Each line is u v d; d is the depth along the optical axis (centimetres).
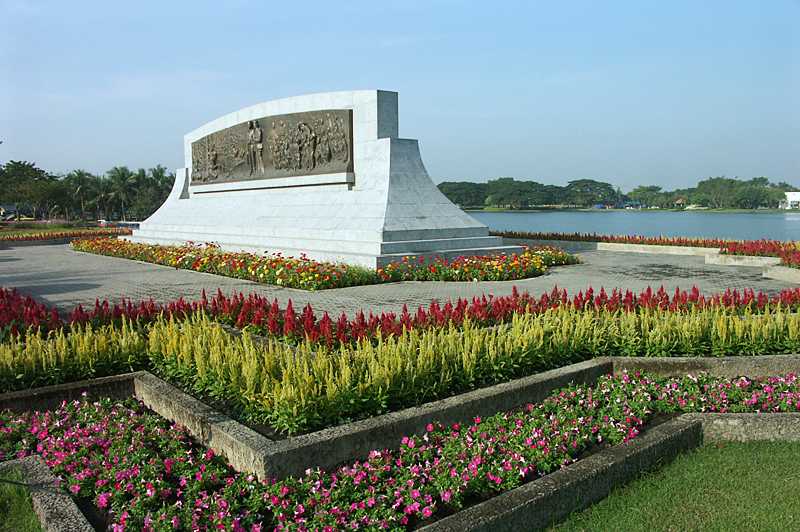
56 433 598
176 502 464
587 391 693
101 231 3838
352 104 2086
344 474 492
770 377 752
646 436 577
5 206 9344
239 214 2514
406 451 539
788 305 963
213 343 738
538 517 464
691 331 808
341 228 1972
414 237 1881
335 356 674
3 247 3275
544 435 554
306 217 2156
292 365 627
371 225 1883
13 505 475
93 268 2100
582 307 1009
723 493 516
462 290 1480
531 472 510
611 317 877
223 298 1049
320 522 430
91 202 7800
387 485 482
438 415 590
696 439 612
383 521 433
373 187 2016
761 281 1600
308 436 526
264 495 464
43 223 5972
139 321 959
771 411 650
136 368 777
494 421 598
